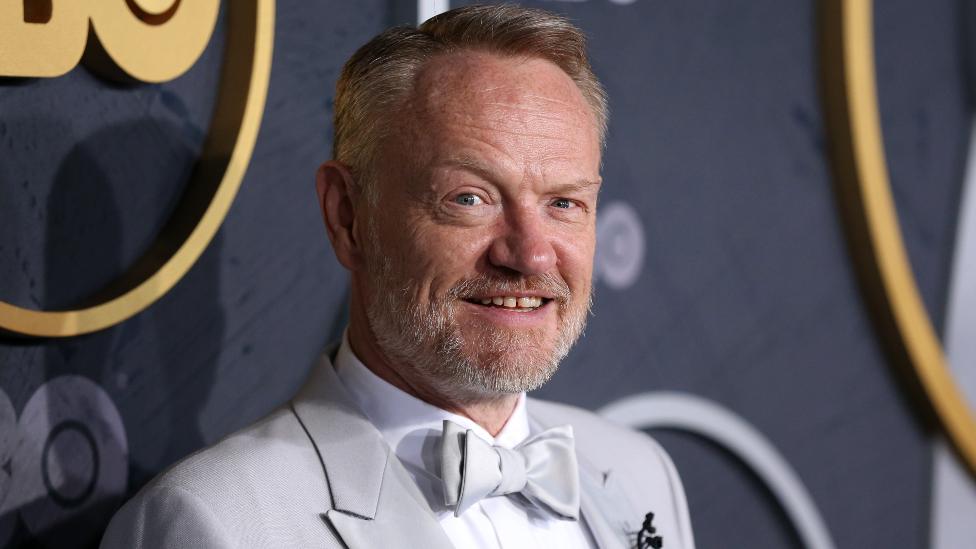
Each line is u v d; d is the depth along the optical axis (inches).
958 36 173.9
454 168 84.2
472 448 85.0
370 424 88.7
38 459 92.5
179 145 104.2
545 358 87.0
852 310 164.1
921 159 170.1
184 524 78.4
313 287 115.8
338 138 92.7
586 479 102.2
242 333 109.7
